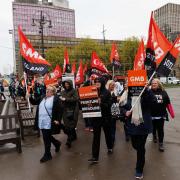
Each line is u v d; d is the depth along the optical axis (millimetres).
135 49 57000
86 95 6316
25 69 10281
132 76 5422
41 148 7922
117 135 9188
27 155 7270
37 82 15406
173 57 6059
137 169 5453
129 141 8328
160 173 5684
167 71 6062
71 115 7902
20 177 5762
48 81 12109
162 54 7227
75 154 7203
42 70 10344
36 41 86625
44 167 6293
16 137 7406
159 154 6934
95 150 6414
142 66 9305
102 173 5809
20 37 10211
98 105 6250
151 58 7551
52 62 60812
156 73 6039
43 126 6641
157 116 7125
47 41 89250
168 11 83125
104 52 57688
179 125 10758
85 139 8789
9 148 7934
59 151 7512
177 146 7652
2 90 26406
